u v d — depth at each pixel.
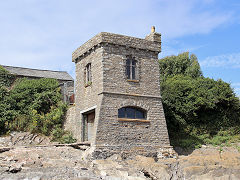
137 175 17.83
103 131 21.86
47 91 30.20
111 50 23.64
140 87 24.27
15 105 27.92
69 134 26.44
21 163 17.45
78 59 26.91
